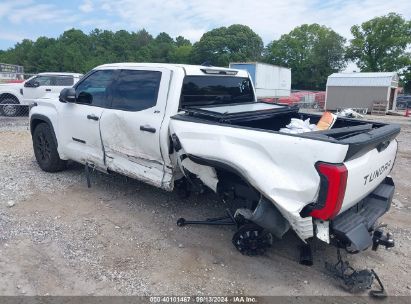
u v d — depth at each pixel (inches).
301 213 115.6
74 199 191.2
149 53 3496.6
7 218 166.7
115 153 182.2
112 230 159.5
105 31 3644.2
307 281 128.0
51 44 3427.7
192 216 175.2
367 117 957.8
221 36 2677.2
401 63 2050.9
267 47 2824.8
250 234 137.9
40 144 231.0
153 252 143.2
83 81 199.9
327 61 2416.3
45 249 142.6
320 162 109.7
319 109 1280.8
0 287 119.5
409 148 385.4
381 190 148.2
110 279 125.6
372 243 128.4
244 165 122.4
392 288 125.6
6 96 534.3
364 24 2119.8
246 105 177.9
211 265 135.7
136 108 169.3
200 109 151.1
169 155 157.3
